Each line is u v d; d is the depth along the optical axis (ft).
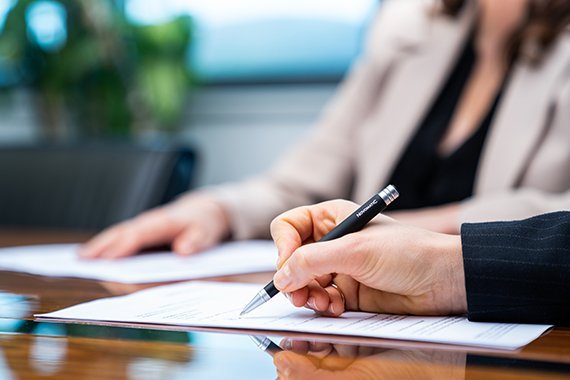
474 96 4.38
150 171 4.92
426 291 1.91
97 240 3.43
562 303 1.85
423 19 4.69
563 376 1.37
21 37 7.86
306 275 1.85
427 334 1.71
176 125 8.09
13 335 1.73
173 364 1.46
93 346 1.61
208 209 3.93
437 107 4.47
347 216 2.00
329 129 4.88
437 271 1.88
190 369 1.42
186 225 3.67
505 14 4.25
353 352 1.55
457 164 4.23
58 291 2.41
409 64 4.55
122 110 7.98
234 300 2.18
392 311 1.98
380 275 1.86
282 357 1.51
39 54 7.97
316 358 1.49
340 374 1.38
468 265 1.88
